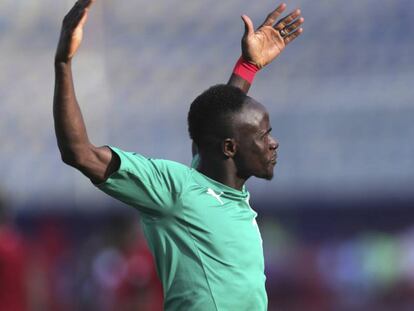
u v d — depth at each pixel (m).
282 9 17.89
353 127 56.62
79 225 54.31
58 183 56.19
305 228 52.66
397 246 51.78
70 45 13.17
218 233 14.30
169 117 60.03
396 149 55.28
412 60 60.47
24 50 64.56
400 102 57.84
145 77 62.31
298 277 50.41
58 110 13.30
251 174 14.87
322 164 54.56
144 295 35.78
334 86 59.22
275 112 57.84
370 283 50.62
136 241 36.34
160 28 65.06
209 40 64.50
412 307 49.69
